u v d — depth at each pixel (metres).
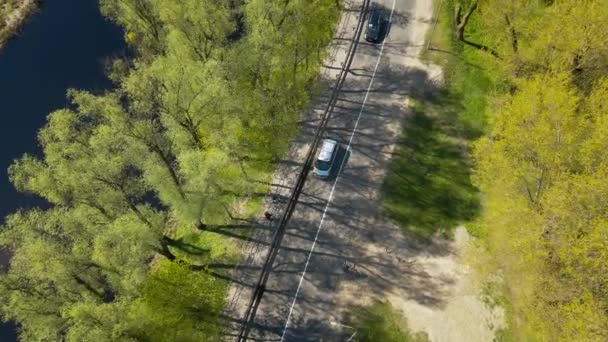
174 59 46.47
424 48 56.97
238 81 45.69
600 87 38.03
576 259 31.00
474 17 57.50
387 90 54.28
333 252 44.12
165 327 36.84
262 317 41.50
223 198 48.56
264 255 44.84
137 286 37.72
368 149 50.12
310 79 54.06
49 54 65.62
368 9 61.44
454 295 40.94
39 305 35.81
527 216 34.97
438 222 44.88
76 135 41.38
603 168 31.91
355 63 57.09
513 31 44.78
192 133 43.66
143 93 43.47
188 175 40.62
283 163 50.38
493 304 40.22
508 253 37.25
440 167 48.22
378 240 44.41
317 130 52.00
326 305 41.47
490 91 51.88
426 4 60.78
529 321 36.56
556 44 40.69
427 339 39.22
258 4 45.50
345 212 46.34
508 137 36.84
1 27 68.19
